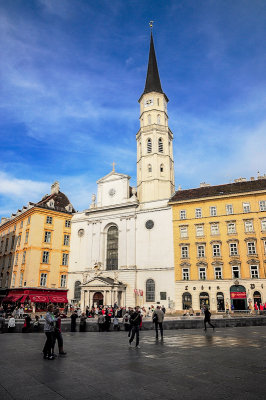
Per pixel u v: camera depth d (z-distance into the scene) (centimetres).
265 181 5022
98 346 1437
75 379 836
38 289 5419
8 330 2208
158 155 6072
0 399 677
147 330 2320
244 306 4291
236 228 4656
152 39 7475
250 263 4412
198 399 677
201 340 1630
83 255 6019
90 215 6200
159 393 718
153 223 5381
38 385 782
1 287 6312
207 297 4556
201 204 5025
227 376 862
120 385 780
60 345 1199
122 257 5500
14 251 6203
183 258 4897
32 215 5800
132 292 5138
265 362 1041
